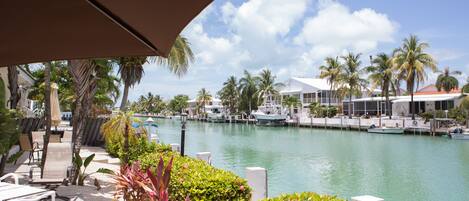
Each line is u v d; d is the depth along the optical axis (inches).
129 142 366.0
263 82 2655.0
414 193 493.0
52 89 582.6
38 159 427.5
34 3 66.7
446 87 2249.0
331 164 719.7
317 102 2367.1
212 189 193.3
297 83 2716.5
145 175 192.7
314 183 542.0
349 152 920.9
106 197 270.2
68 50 87.1
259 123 2273.6
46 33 78.5
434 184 548.1
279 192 479.8
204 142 1168.8
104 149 590.9
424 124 1459.2
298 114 2437.3
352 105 2316.7
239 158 800.3
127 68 626.8
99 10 66.1
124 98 641.6
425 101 1942.7
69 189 290.5
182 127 346.3
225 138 1334.9
